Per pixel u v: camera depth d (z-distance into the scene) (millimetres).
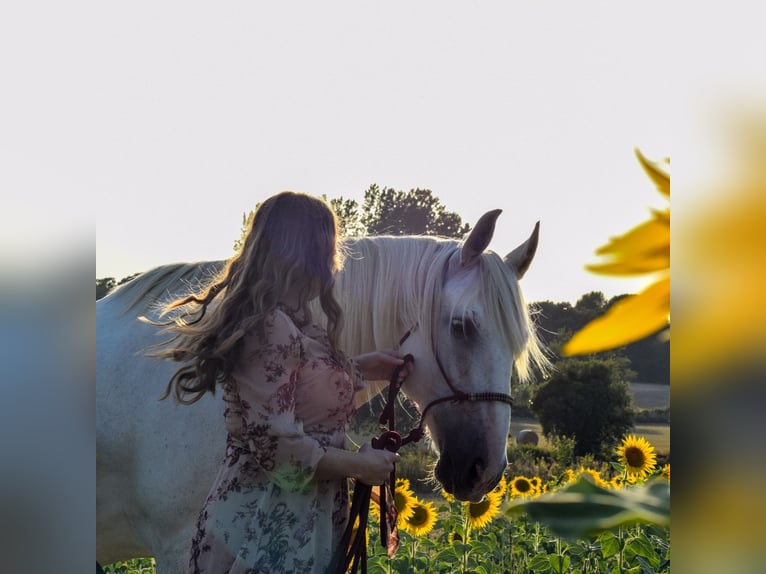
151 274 2621
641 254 274
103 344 2525
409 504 3201
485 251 2342
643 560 3111
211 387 1778
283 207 1870
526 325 2287
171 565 2379
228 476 1823
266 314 1760
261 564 1709
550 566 3225
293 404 1739
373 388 2518
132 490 2449
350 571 1974
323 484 1824
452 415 2256
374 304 2350
